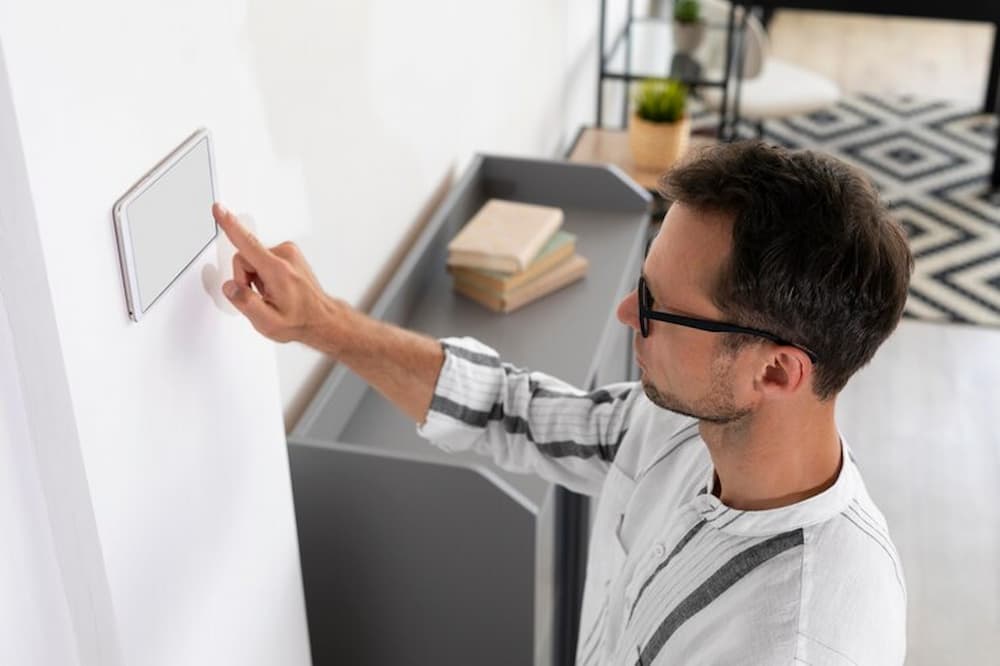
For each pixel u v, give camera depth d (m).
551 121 3.81
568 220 2.66
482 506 1.65
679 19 3.96
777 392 1.03
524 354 2.13
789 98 4.07
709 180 1.00
